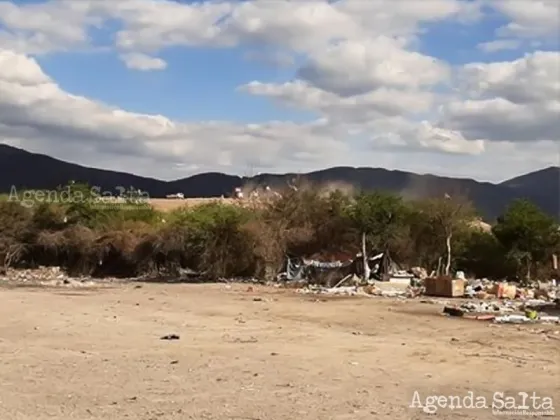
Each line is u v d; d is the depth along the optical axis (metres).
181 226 52.22
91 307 30.47
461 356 18.23
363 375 15.52
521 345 20.36
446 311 29.39
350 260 49.50
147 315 27.62
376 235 48.59
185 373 15.54
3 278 50.41
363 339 21.45
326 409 12.30
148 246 53.28
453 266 49.44
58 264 56.28
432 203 49.91
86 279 50.91
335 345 20.09
